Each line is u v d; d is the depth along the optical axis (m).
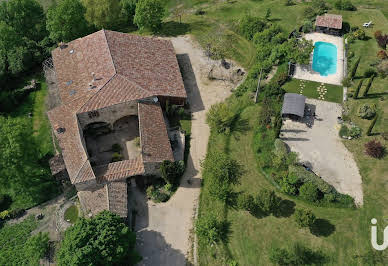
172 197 64.56
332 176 64.44
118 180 63.34
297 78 82.44
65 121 69.06
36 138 77.06
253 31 96.25
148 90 73.56
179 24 105.94
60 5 91.00
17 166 62.00
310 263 54.12
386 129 70.75
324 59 87.81
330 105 76.25
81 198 61.69
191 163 69.25
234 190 63.72
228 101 80.25
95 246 49.56
